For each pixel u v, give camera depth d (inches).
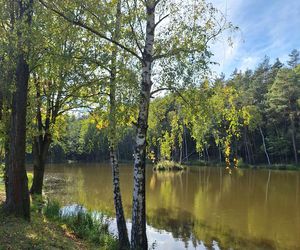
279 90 2509.8
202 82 422.3
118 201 486.9
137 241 419.5
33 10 423.2
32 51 418.9
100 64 417.1
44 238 395.9
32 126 653.3
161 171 2082.9
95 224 554.3
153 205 901.2
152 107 495.2
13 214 458.0
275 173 1915.6
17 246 344.5
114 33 415.5
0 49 418.0
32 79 648.4
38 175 743.7
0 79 460.4
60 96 670.5
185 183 1407.5
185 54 404.8
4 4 442.9
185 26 413.1
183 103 457.7
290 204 914.7
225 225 691.4
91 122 550.3
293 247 557.3
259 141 2933.1
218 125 504.1
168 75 411.8
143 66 420.5
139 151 425.4
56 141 831.7
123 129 414.9
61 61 407.8
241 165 2492.6
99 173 1942.7
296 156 2479.1
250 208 860.0
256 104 2770.7
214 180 1530.5
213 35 414.9
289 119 2625.5
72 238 456.4
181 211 823.1
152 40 422.9
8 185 469.4
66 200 921.5
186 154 2940.5
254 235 624.7
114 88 401.7
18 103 465.7
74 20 403.9
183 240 588.1
